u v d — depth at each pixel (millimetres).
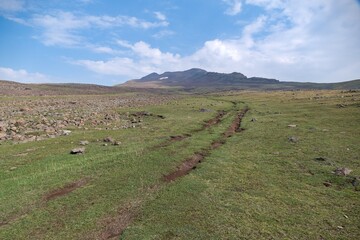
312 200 22422
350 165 29531
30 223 18734
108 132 46781
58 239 17234
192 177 27047
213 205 21500
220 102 112688
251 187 24859
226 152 35531
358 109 64625
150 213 20156
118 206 21109
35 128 48562
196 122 58000
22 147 36125
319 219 19625
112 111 76188
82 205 21203
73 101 108000
